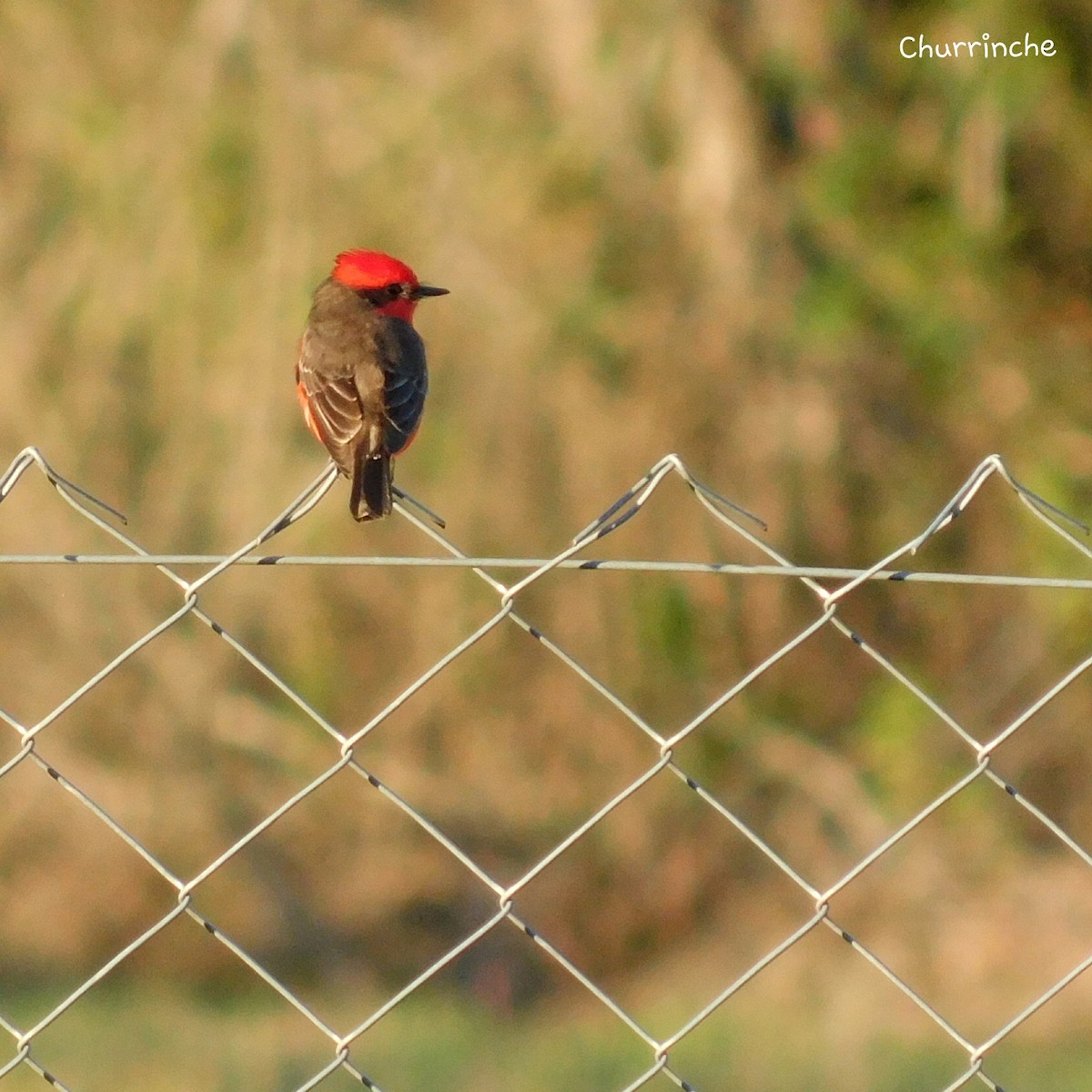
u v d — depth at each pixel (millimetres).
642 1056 15156
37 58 18672
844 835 18875
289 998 5484
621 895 18812
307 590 17797
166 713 18266
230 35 17984
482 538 17812
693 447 18188
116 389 17953
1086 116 19422
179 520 17797
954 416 19219
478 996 18109
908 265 19172
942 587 19297
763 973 17500
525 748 18453
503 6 18125
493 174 17906
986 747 5438
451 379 17797
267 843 18562
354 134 17906
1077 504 19156
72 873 18438
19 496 17812
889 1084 13820
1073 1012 15633
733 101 18391
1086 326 19828
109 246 17984
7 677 18250
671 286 18188
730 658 18531
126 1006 16953
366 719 18328
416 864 18688
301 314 17609
